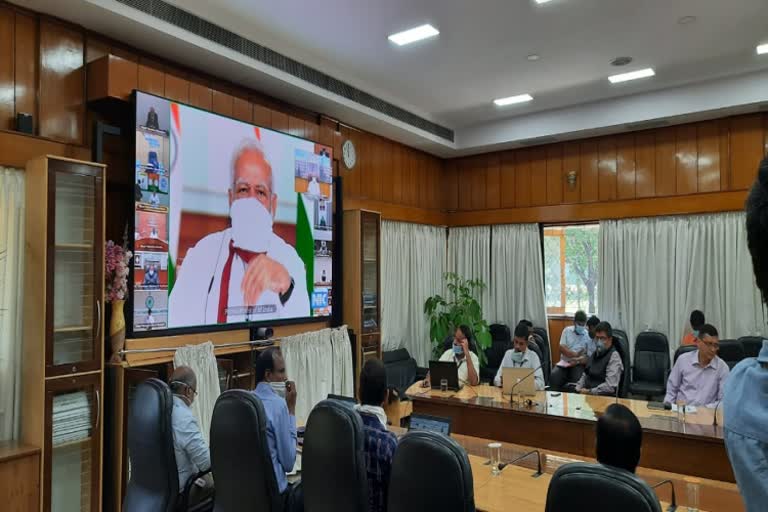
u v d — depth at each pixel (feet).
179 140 12.25
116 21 11.16
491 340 21.36
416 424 9.53
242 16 12.87
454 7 12.46
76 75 11.21
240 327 13.55
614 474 4.50
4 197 9.91
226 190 13.37
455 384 13.98
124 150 12.03
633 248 19.80
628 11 12.69
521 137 21.08
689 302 18.52
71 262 10.16
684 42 14.46
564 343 18.67
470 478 5.49
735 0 12.22
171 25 11.84
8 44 10.23
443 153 23.54
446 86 17.84
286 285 15.07
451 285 22.62
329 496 6.64
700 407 12.03
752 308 17.46
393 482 5.87
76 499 9.90
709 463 9.93
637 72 16.61
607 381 15.38
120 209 12.19
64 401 9.64
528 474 8.14
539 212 21.93
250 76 14.35
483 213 23.41
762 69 16.35
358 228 17.51
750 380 2.31
